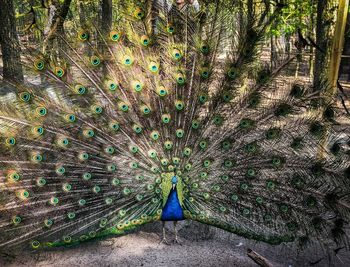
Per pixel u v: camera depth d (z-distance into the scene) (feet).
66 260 18.99
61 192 18.54
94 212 18.69
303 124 18.86
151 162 18.95
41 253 19.25
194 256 19.54
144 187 18.89
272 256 19.94
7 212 17.97
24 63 18.57
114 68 19.03
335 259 19.49
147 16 19.10
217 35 18.99
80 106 18.92
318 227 18.35
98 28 19.02
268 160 19.04
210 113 19.35
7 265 18.35
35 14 33.96
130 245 20.36
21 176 18.26
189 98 19.34
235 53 18.76
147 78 19.20
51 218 18.19
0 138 18.15
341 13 20.39
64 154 18.74
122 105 19.06
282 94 18.84
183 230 21.76
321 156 18.81
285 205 18.71
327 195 18.39
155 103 19.20
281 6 19.39
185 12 19.22
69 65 18.75
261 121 19.12
